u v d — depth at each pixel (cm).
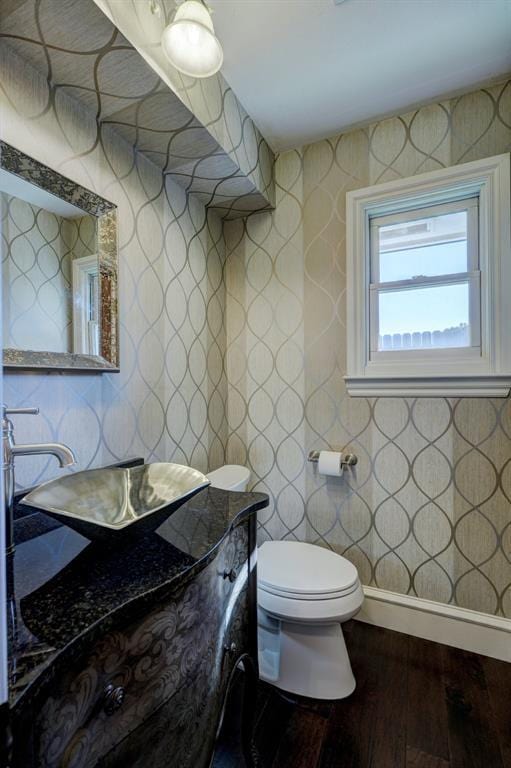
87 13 82
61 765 45
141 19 95
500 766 104
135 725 57
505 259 142
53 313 99
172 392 152
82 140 109
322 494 177
